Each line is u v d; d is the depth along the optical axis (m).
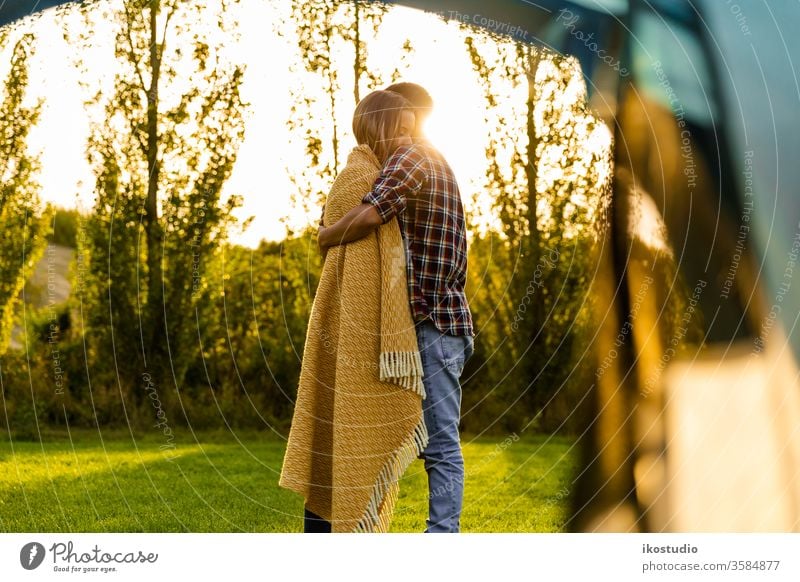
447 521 2.72
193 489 4.80
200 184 6.21
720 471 3.69
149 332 6.58
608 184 4.67
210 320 6.61
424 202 2.73
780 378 3.61
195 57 5.86
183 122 6.04
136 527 3.97
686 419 3.83
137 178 6.29
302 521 4.19
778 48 3.71
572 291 6.36
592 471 4.04
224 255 6.52
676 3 3.90
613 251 4.30
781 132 3.66
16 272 6.46
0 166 6.16
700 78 3.82
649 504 3.83
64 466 5.36
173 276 6.51
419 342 2.72
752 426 3.65
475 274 6.49
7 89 5.96
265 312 6.66
